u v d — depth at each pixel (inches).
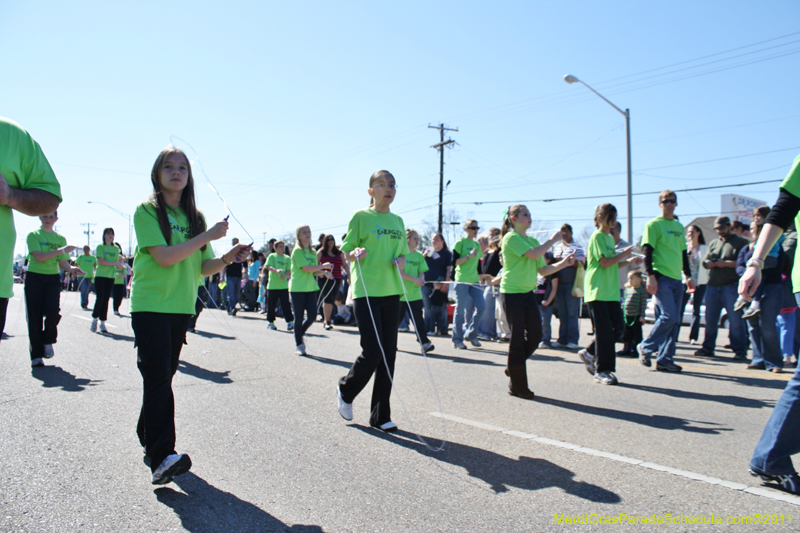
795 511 103.8
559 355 311.0
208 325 454.6
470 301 344.8
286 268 414.0
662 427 159.2
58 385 200.4
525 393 195.2
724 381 229.6
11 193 92.1
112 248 368.2
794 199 111.5
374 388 157.5
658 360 257.4
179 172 113.7
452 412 175.6
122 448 134.7
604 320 223.3
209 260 122.3
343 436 148.3
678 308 254.1
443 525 97.7
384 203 162.9
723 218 302.7
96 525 95.3
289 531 94.9
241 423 158.6
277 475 120.2
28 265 235.6
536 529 96.4
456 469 124.6
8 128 96.3
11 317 450.9
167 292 110.2
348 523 98.0
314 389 203.6
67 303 667.4
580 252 333.1
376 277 156.7
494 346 353.7
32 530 92.9
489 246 358.0
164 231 109.3
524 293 195.3
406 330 453.7
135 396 185.0
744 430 156.5
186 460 105.3
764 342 256.7
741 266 275.7
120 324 416.2
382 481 117.4
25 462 124.0
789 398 110.5
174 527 95.4
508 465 127.3
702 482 117.4
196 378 220.5
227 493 110.3
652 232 252.2
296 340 291.4
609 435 150.9
